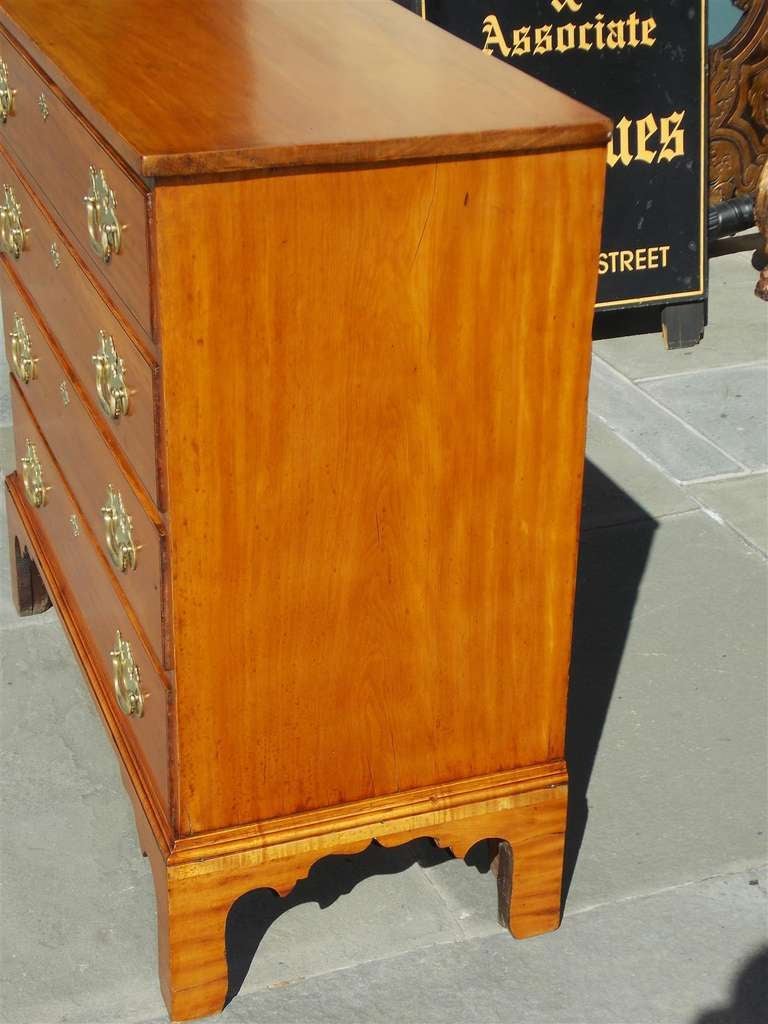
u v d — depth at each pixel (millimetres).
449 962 2424
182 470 1905
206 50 2172
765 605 3420
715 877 2617
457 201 1868
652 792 2822
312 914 2518
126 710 2322
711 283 5117
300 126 1818
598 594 3447
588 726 3004
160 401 1863
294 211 1796
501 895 2453
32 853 2637
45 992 2354
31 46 2221
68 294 2328
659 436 4148
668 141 4492
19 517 3146
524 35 4355
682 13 4430
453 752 2266
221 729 2100
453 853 2342
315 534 2020
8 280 2906
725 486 3908
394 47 2252
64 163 2168
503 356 1996
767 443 4121
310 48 2221
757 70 5145
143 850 2328
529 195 1895
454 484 2062
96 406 2271
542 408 2053
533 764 2326
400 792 2262
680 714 3045
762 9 5055
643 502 3828
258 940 2461
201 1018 2297
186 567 1973
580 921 2512
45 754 2887
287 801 2195
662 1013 2328
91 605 2600
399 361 1945
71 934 2469
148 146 1714
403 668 2170
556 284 1969
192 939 2215
